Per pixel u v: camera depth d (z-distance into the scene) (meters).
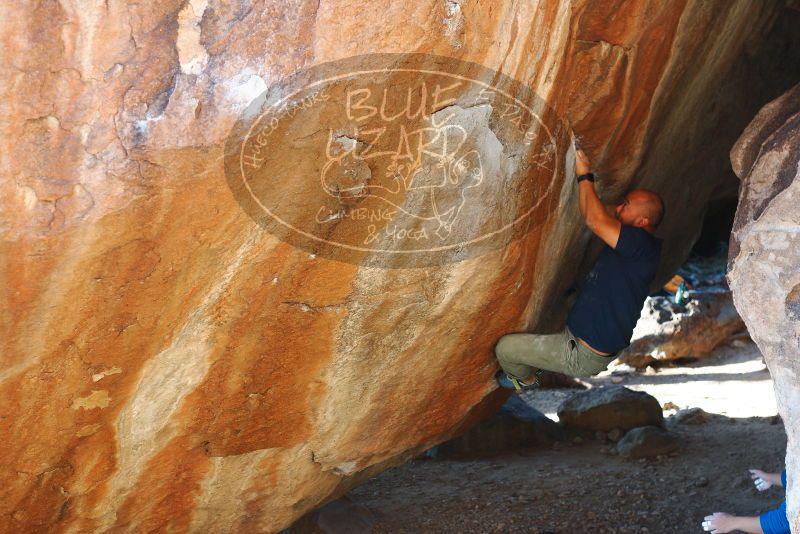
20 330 2.50
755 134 3.09
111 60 2.20
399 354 3.38
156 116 2.27
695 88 4.23
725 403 7.75
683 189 5.38
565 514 5.20
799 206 2.68
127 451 3.10
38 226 2.27
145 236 2.45
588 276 3.58
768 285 2.72
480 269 3.19
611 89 3.24
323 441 3.58
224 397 3.14
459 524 5.11
